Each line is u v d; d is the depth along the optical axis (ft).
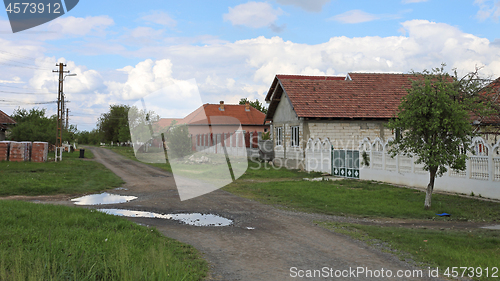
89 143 433.89
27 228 24.70
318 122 83.15
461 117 37.81
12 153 102.37
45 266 15.55
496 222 34.37
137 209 39.24
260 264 20.76
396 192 50.24
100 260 17.39
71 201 44.45
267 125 182.70
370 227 31.30
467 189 46.34
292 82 90.89
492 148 43.19
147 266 16.76
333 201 44.86
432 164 38.17
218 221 33.53
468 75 49.44
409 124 39.65
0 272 14.60
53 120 173.37
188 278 16.75
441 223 34.27
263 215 36.73
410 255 22.95
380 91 90.94
